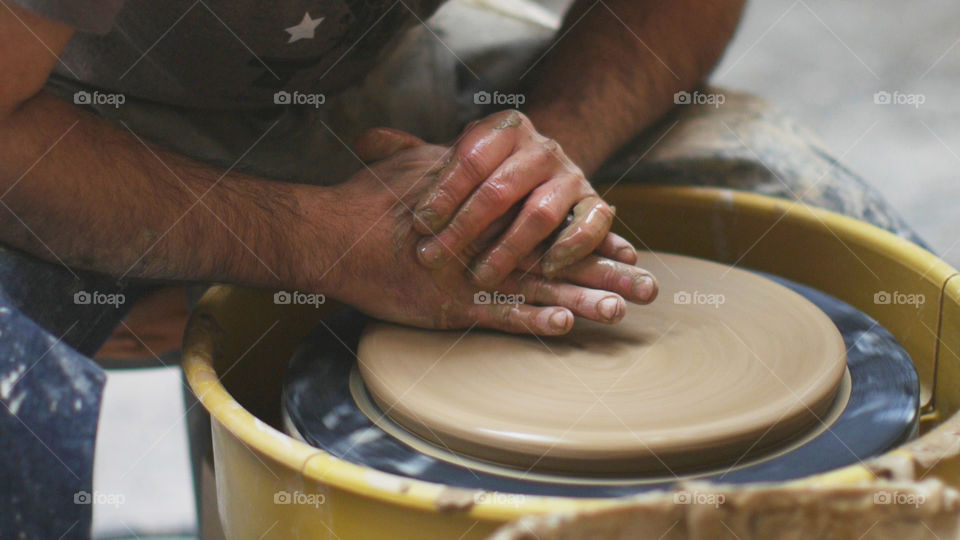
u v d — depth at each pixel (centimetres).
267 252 97
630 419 79
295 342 119
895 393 88
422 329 99
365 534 72
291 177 132
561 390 85
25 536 77
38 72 87
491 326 96
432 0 127
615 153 141
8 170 87
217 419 83
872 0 380
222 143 129
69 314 98
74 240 93
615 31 141
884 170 278
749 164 139
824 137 292
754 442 79
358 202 99
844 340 99
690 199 133
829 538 57
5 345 78
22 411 77
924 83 322
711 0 143
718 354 91
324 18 110
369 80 145
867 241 117
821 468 77
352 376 97
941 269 107
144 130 124
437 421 82
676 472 77
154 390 246
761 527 56
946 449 69
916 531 57
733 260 133
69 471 79
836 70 331
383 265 97
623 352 92
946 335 106
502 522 66
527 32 161
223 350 107
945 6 368
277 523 79
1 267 90
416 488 69
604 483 76
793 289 113
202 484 125
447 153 102
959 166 278
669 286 108
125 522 188
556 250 93
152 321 146
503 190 93
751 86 322
